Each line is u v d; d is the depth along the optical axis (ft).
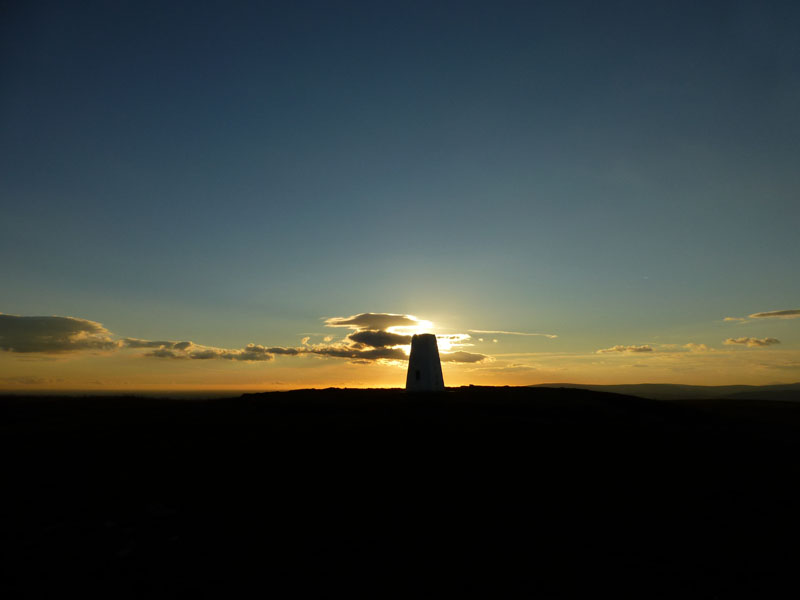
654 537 51.60
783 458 83.56
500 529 52.13
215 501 56.24
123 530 48.49
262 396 136.56
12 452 69.67
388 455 72.43
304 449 73.51
